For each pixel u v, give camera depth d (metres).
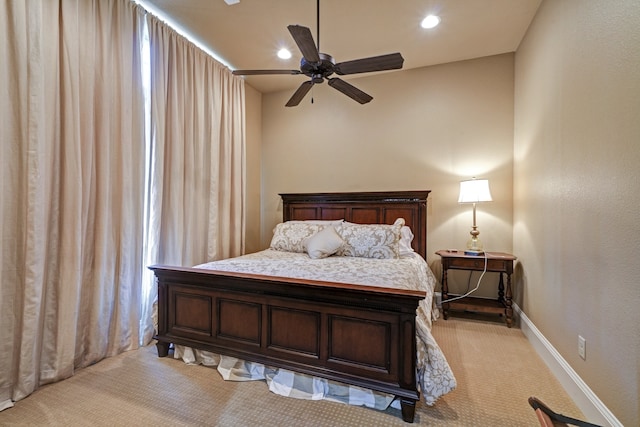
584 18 1.74
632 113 1.32
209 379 2.02
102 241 2.22
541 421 0.81
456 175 3.53
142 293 2.55
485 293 3.42
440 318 3.21
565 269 1.95
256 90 4.32
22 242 1.81
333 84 2.31
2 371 1.74
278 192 4.36
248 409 1.72
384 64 2.03
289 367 1.89
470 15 2.62
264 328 2.00
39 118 1.83
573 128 1.87
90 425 1.59
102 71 2.20
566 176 1.96
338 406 1.75
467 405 1.75
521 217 2.99
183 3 2.48
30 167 1.80
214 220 3.31
